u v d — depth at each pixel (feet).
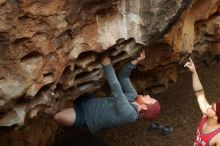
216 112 10.72
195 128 17.74
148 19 10.53
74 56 10.13
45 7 8.77
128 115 11.16
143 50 11.69
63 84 10.53
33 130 13.14
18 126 9.93
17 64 8.88
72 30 9.61
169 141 17.07
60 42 9.48
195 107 18.72
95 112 11.64
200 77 20.75
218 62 21.50
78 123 11.79
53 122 14.23
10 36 8.46
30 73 9.19
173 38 15.46
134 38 10.94
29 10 8.56
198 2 17.44
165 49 15.75
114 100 11.29
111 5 10.06
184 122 17.99
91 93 12.53
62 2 9.03
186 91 19.48
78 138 14.44
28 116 10.10
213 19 18.99
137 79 17.60
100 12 10.10
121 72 11.88
